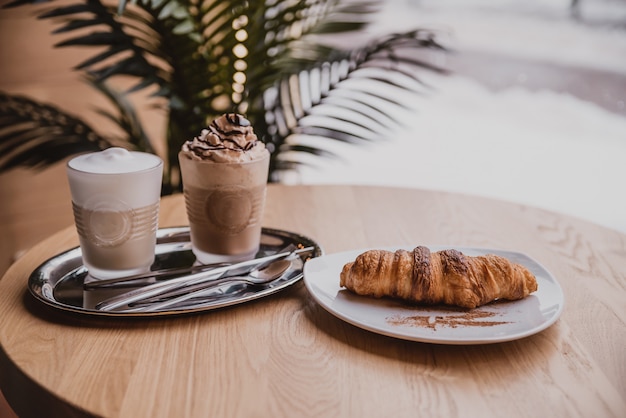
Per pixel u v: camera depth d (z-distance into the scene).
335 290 0.72
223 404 0.57
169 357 0.63
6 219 1.72
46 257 0.83
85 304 0.71
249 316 0.70
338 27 1.41
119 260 0.75
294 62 1.39
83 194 0.73
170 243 0.86
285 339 0.66
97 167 0.73
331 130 1.36
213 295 0.72
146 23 1.24
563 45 2.21
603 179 2.07
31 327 0.67
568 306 0.72
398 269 0.69
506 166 2.22
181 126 1.36
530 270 0.75
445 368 0.62
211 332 0.67
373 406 0.57
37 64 1.67
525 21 2.29
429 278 0.68
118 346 0.64
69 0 1.67
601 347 0.65
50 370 0.61
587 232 0.90
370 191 1.03
